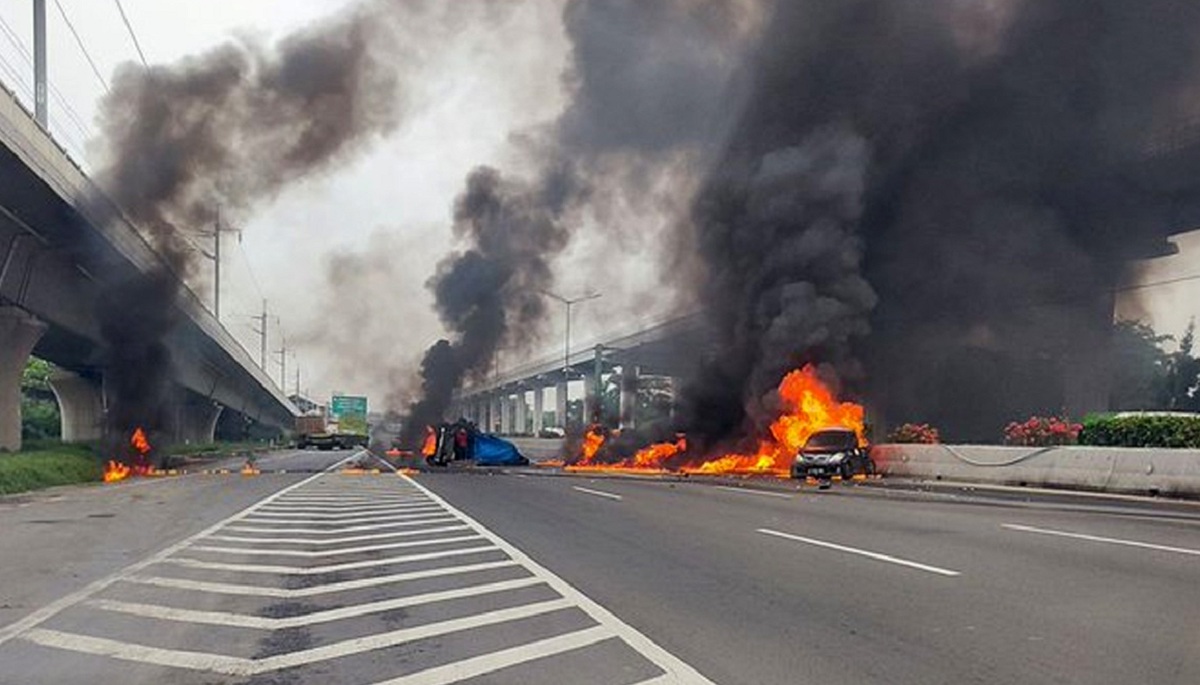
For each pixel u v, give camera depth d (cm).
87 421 5044
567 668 644
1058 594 880
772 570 1046
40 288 3247
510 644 714
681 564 1100
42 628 773
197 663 664
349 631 762
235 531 1478
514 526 1537
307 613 833
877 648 687
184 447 5006
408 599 895
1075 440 2853
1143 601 844
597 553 1203
